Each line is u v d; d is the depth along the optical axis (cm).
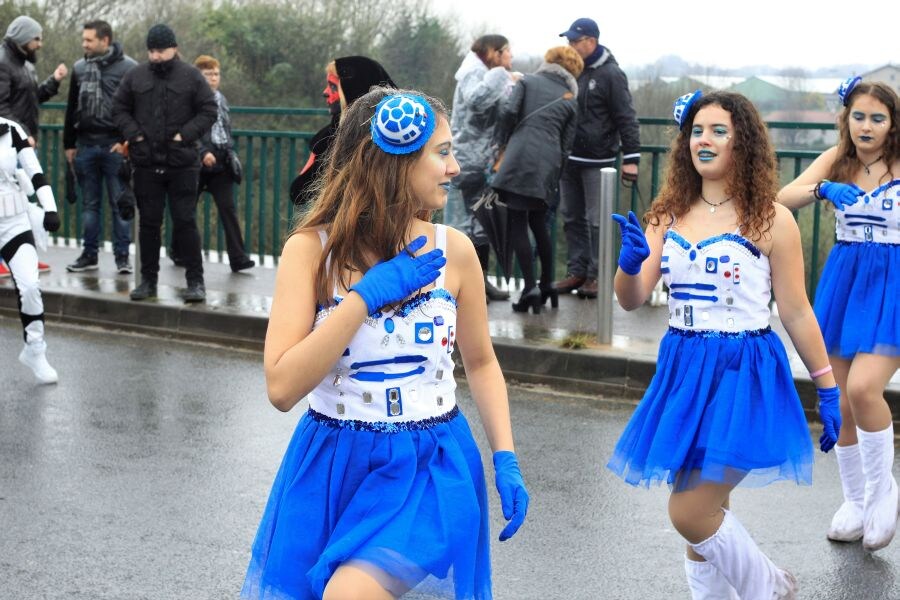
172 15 2142
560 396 748
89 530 503
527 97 873
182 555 476
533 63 1535
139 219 955
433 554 272
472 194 939
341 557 270
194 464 598
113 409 704
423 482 281
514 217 892
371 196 283
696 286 380
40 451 618
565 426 677
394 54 1927
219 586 446
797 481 373
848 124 499
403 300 283
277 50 2031
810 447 377
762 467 368
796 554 486
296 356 272
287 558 284
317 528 283
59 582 448
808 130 926
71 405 713
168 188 947
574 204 969
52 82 1091
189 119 937
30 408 705
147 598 434
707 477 362
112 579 452
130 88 937
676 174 392
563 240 1295
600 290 784
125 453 616
